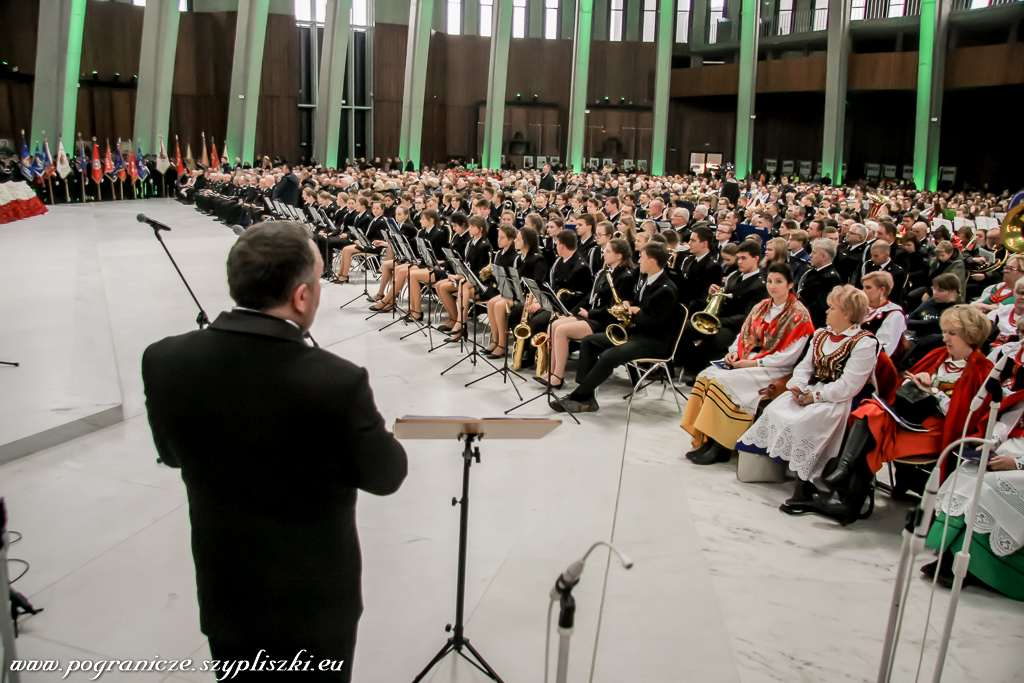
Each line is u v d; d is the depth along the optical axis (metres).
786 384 4.70
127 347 7.24
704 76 36.12
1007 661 2.89
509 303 7.09
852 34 32.72
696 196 16.72
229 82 32.75
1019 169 32.19
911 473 4.38
